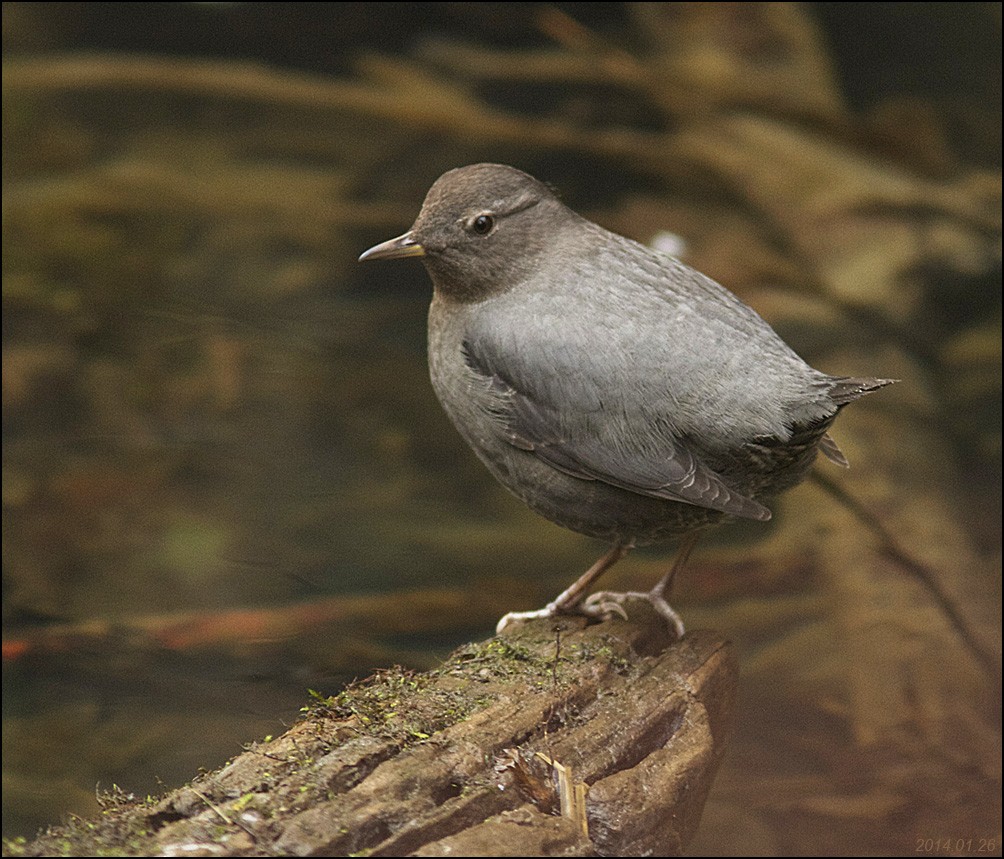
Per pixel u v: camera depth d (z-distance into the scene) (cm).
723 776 848
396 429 1302
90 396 1334
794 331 1425
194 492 1193
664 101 1695
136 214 1589
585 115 1731
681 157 1638
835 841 774
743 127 1652
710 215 1593
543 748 575
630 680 655
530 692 618
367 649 994
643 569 1120
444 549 1141
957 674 949
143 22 1822
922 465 1219
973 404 1339
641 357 727
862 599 1049
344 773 525
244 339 1420
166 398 1324
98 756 855
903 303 1468
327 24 1823
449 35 1827
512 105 1748
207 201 1602
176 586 1070
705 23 1762
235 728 877
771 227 1563
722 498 708
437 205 785
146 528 1137
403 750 545
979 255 1521
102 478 1219
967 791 819
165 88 1675
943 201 1551
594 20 1828
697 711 633
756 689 950
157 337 1421
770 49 1734
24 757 854
